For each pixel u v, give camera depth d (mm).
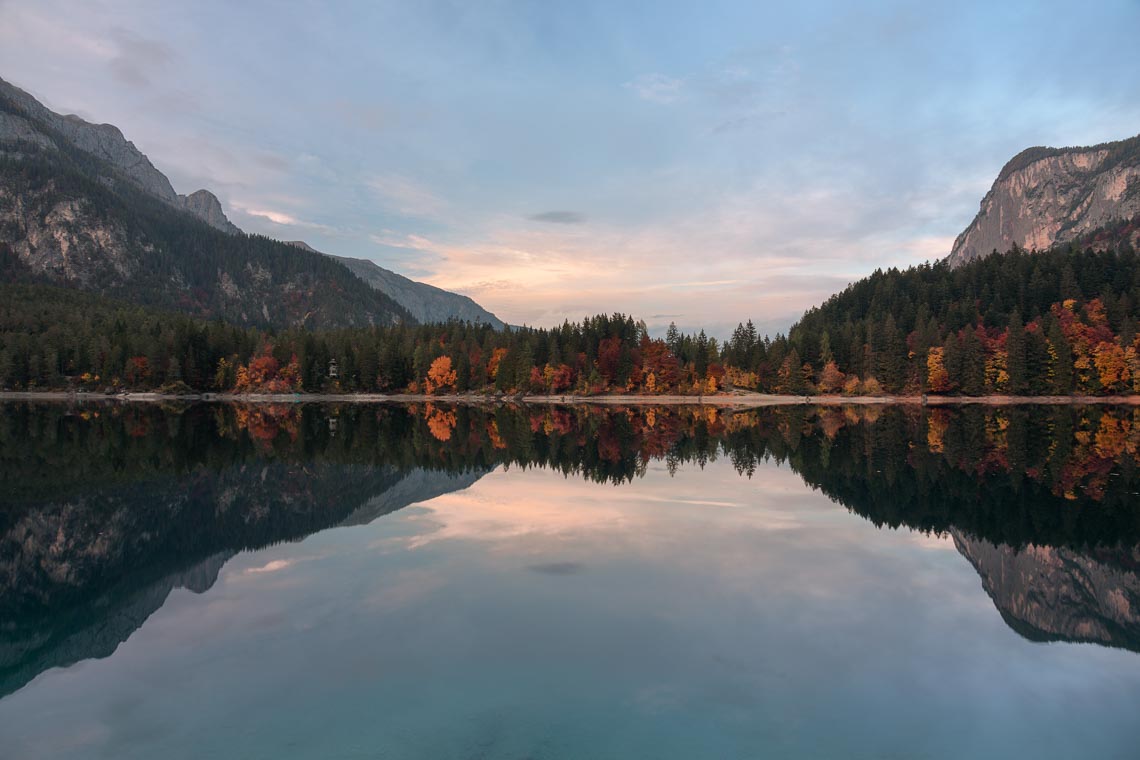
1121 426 71812
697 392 148250
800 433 67000
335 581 19094
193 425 78438
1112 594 18172
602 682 12672
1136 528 25828
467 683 12609
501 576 19328
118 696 12344
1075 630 15523
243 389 153250
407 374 158125
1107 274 160750
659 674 13016
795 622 15883
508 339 175500
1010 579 19406
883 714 11609
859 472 39781
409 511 29172
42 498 33125
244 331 184875
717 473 39625
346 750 10375
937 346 135875
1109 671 13383
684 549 22359
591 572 19719
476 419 92750
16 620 16609
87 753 10492
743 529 25359
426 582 18844
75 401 135375
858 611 16641
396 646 14391
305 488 35594
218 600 17594
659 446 55312
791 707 11789
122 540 24781
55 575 20484
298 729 11062
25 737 10969
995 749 10547
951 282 185500
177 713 11656
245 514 29234
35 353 149250
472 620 15867
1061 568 20625
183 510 30172
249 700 12094
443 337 186875
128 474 40625
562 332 165375
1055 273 163500
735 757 10148
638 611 16469
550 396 149625
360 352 156375
